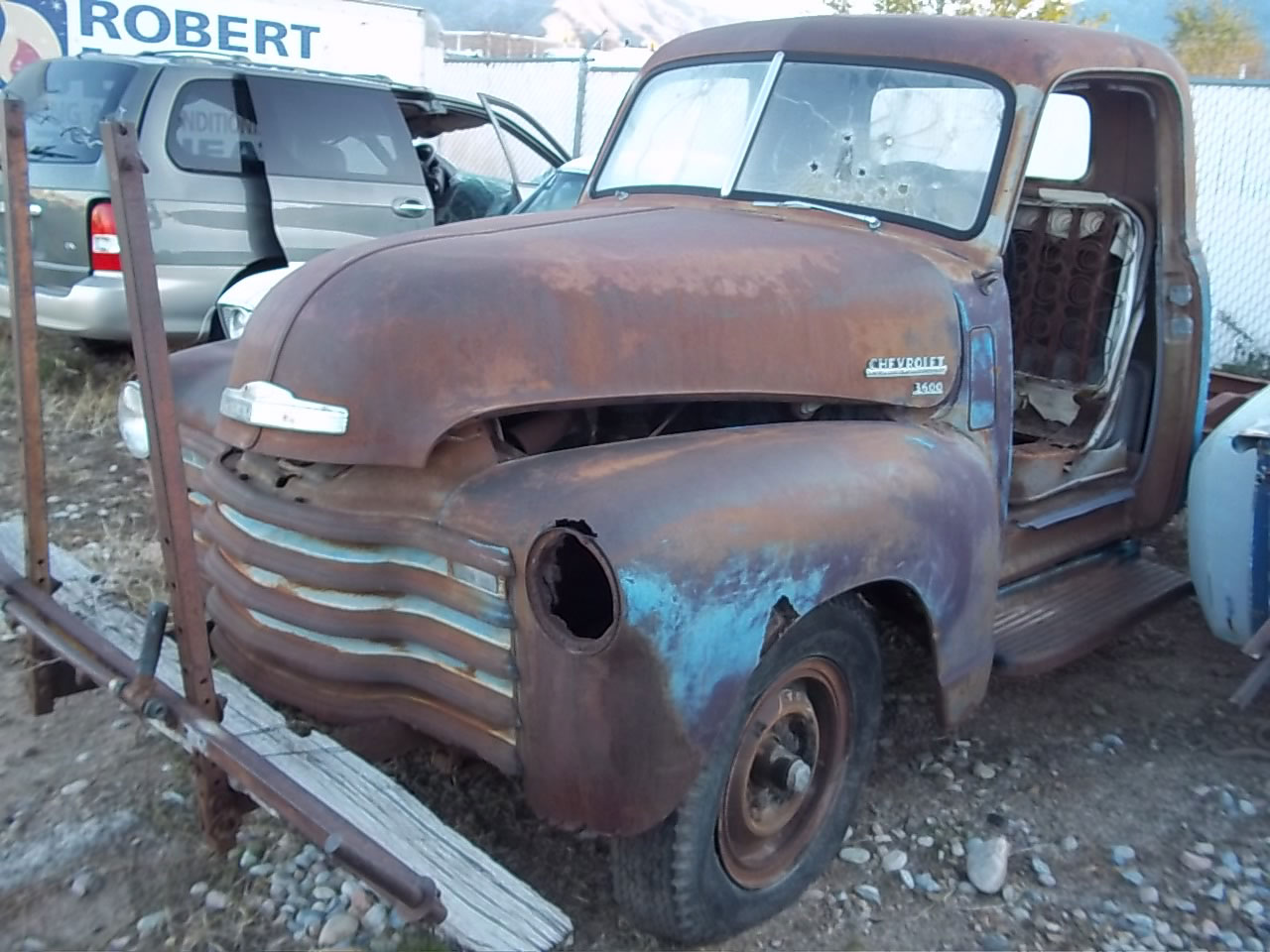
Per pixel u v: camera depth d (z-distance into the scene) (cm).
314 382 247
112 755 328
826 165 360
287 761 238
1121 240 417
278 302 263
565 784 226
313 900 271
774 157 368
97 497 530
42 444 280
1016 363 453
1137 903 297
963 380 330
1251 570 361
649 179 391
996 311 338
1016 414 445
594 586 232
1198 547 382
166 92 660
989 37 350
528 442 262
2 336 716
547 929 207
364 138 743
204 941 258
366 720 251
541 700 224
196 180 671
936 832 321
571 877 288
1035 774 351
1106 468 410
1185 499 436
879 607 305
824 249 314
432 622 239
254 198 695
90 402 663
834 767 290
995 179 339
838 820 293
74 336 687
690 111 392
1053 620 364
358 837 204
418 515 241
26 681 317
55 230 651
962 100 346
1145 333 422
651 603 217
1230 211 980
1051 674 414
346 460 243
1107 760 362
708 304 280
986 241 338
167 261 665
